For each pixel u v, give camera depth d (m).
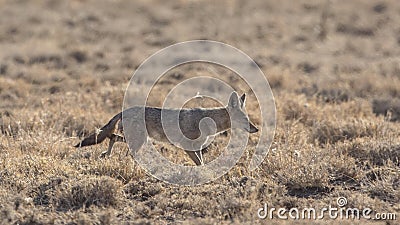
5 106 51.69
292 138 39.22
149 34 87.94
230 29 91.19
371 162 35.56
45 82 61.84
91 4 103.62
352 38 88.81
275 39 87.50
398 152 36.06
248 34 88.88
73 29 89.56
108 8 101.62
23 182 31.06
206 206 29.11
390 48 83.00
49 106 50.19
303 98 52.50
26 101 52.78
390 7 104.12
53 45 78.50
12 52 73.75
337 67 72.62
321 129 41.97
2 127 43.12
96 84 60.94
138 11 101.00
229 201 28.81
